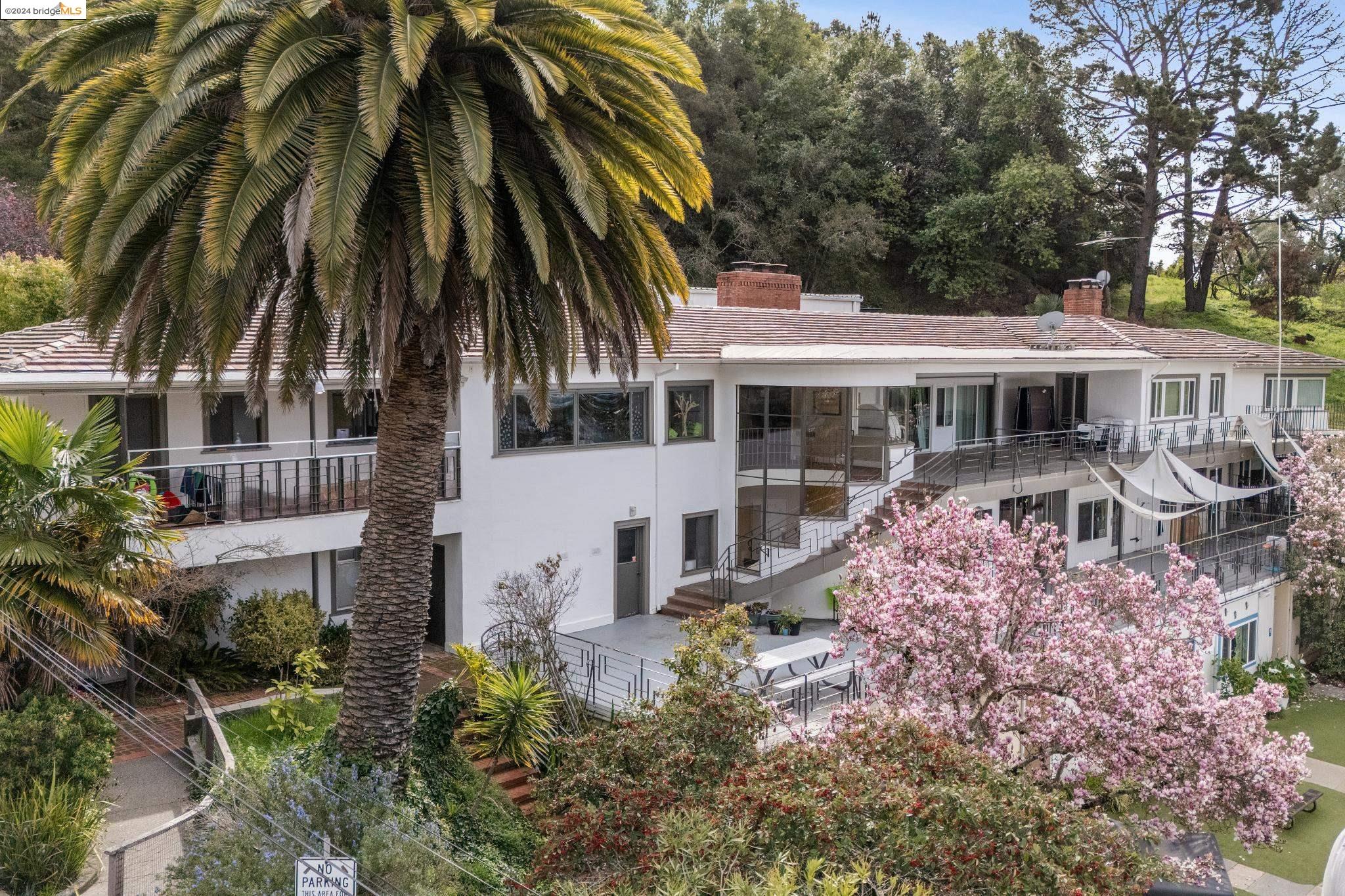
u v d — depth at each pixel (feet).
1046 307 176.04
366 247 36.47
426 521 42.01
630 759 40.40
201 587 51.39
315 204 33.35
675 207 45.27
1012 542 53.16
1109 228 199.72
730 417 80.33
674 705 42.22
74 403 54.49
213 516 56.34
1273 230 213.25
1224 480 125.70
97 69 37.35
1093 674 47.16
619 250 42.86
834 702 59.21
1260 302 221.87
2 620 37.19
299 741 47.52
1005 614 50.19
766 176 172.76
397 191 37.01
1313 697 93.45
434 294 35.76
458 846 39.99
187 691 52.70
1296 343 198.70
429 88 37.50
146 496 44.78
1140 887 31.37
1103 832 33.63
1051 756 49.85
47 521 40.78
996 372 92.27
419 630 42.32
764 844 29.99
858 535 70.03
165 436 58.75
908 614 48.44
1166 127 182.91
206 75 35.78
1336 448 108.47
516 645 54.70
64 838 35.45
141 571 42.75
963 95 202.39
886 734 36.88
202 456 60.34
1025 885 29.09
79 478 41.34
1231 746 46.83
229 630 57.62
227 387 56.29
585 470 71.36
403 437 41.37
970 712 48.39
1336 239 224.94
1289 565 98.78
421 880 33.24
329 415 66.39
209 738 43.98
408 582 41.68
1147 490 92.79
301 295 39.37
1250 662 93.09
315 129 35.09
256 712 51.37
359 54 36.19
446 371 42.37
